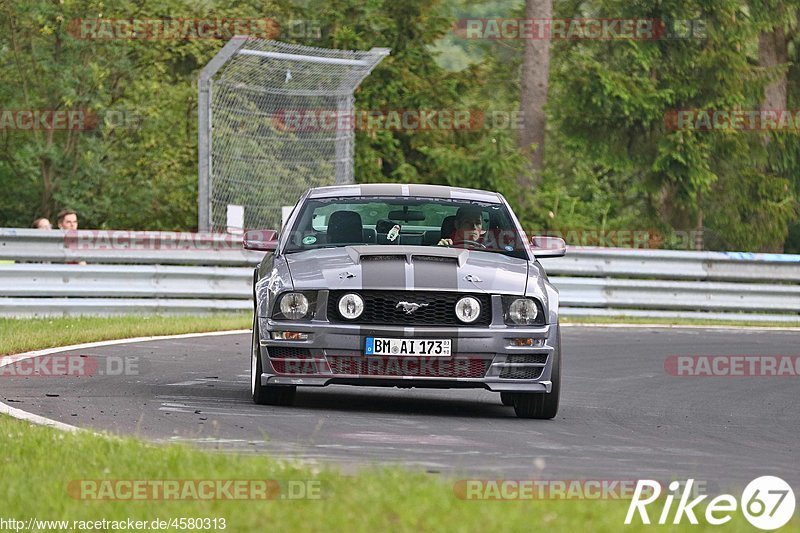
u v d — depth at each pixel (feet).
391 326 79.77
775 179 293.84
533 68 278.05
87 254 150.92
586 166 343.46
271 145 201.16
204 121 167.84
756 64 310.45
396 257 83.51
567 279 173.27
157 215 238.89
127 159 237.86
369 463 60.64
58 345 115.44
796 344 146.72
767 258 181.98
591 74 276.41
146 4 248.11
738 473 63.52
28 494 50.03
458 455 65.31
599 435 76.89
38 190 242.37
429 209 92.27
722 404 97.35
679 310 178.40
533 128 279.28
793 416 92.32
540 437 74.33
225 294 157.99
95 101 228.22
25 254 148.25
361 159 262.47
